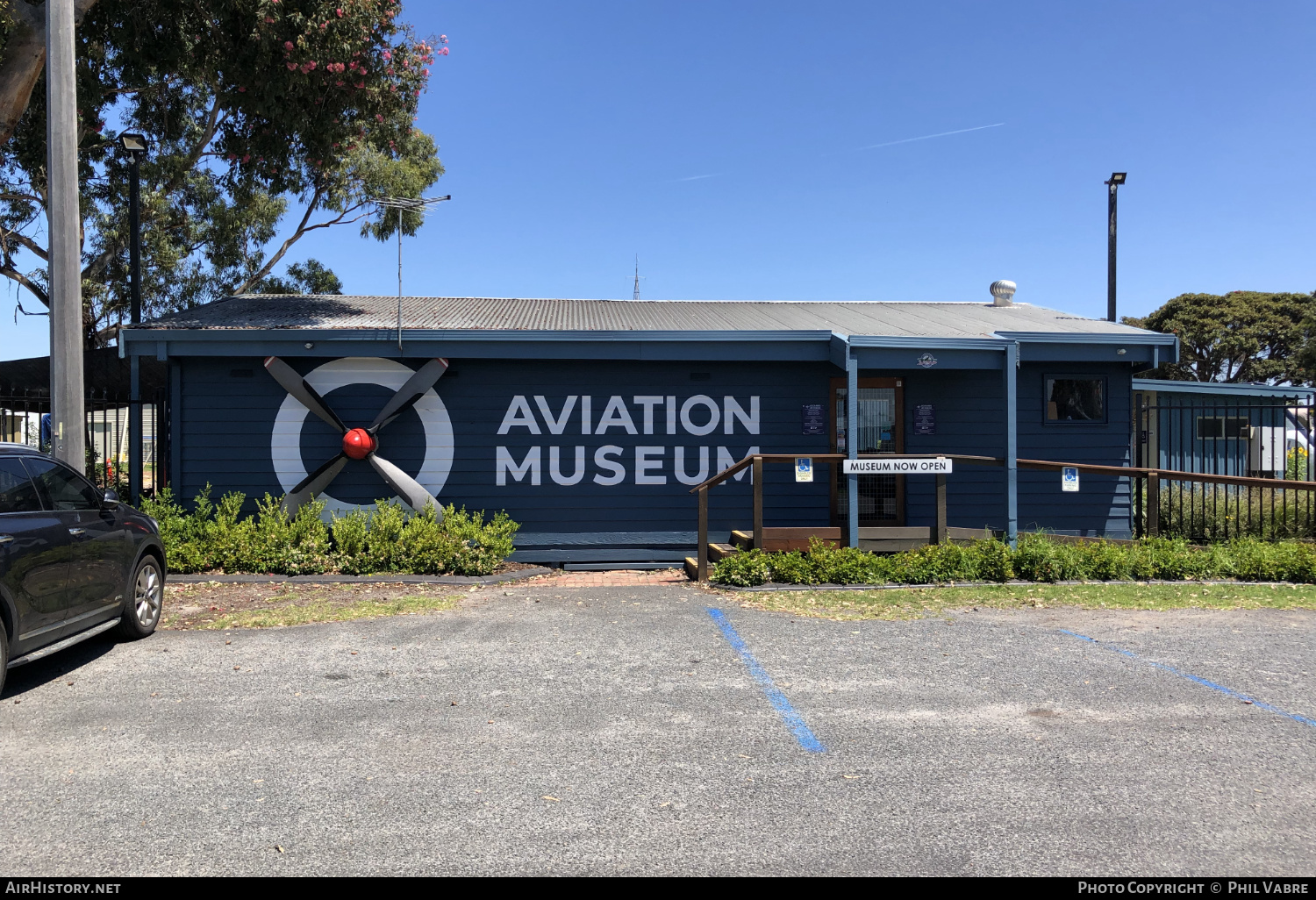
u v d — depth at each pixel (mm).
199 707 5254
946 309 14805
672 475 11703
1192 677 5867
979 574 9617
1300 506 12602
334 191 23406
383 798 3908
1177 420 17297
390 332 10727
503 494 11477
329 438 11211
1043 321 13203
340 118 13180
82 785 4055
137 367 10844
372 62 12719
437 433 11391
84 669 6121
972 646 6777
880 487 12062
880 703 5328
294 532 10141
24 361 13844
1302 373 39844
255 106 12555
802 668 6121
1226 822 3658
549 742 4641
